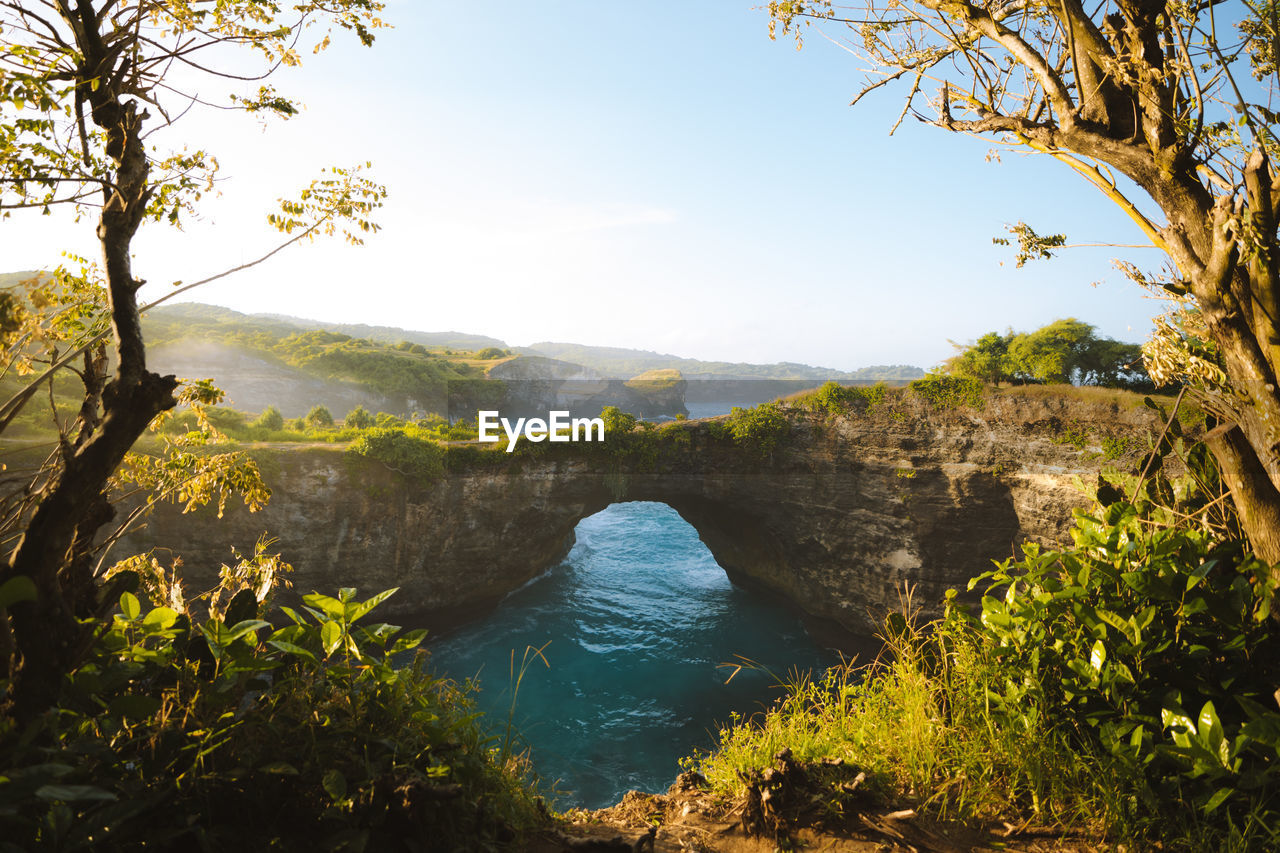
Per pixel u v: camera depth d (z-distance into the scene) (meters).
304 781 2.66
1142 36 3.22
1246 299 3.13
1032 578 3.93
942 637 4.11
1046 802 3.29
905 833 3.21
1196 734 2.96
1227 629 3.46
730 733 4.41
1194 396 3.58
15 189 3.05
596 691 39.62
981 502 42.34
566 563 63.41
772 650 47.00
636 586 58.84
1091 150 3.54
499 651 44.53
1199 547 3.64
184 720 2.64
